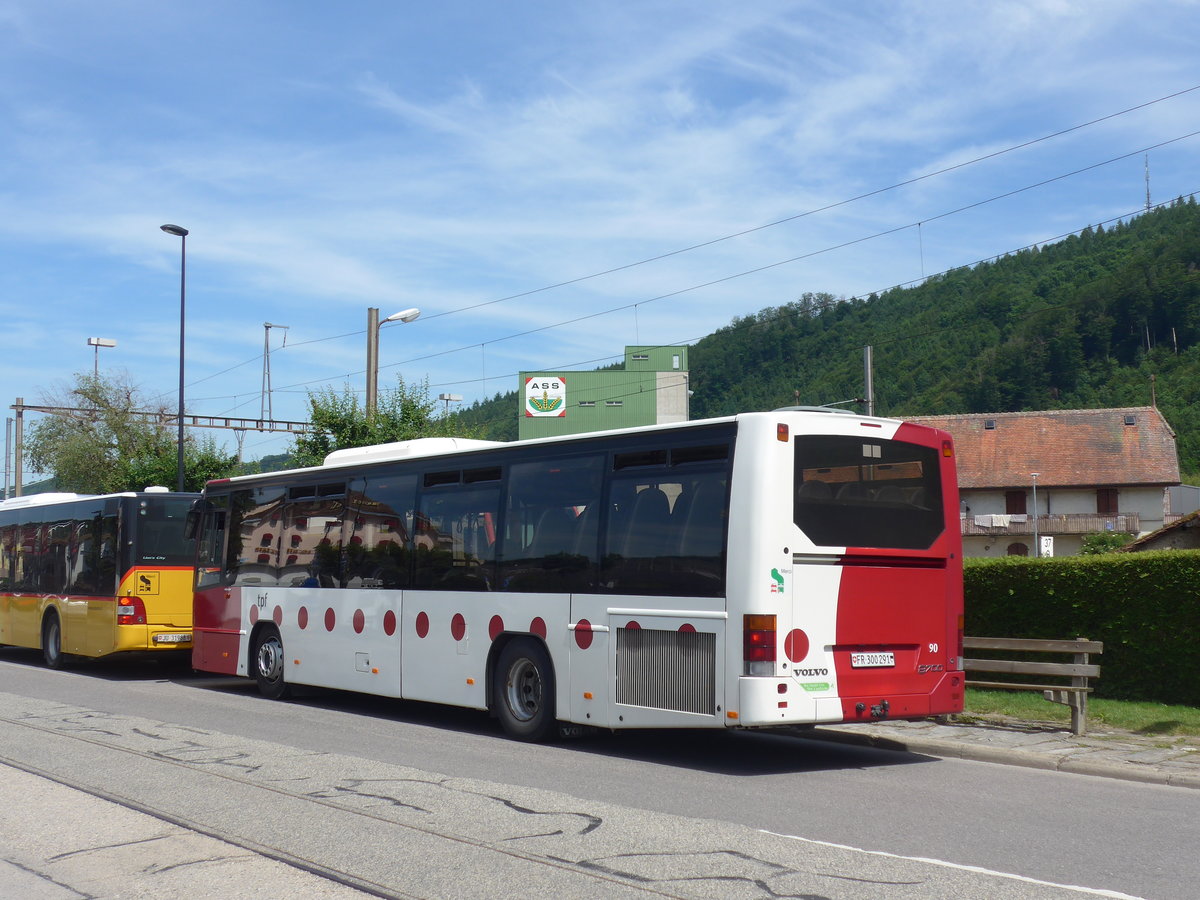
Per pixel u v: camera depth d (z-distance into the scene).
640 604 10.88
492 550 12.74
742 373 88.56
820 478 10.38
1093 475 73.31
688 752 11.48
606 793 8.99
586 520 11.63
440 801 8.51
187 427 45.88
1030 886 6.17
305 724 13.40
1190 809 8.44
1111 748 10.90
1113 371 116.00
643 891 6.07
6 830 7.70
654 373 75.06
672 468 10.85
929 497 11.11
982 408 102.38
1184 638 12.80
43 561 22.36
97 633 19.94
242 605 17.05
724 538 10.22
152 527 19.62
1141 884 6.25
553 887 6.16
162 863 6.77
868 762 10.85
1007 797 8.91
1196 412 112.00
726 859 6.75
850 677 10.30
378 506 14.61
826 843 7.19
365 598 14.58
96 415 54.69
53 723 13.20
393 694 13.96
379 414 29.56
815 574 10.20
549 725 11.85
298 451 29.73
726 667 10.02
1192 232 121.19
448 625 13.21
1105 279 118.44
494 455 12.95
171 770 9.92
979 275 113.00
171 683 18.86
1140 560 13.20
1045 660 13.81
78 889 6.27
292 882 6.32
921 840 7.31
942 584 11.05
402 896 6.03
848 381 79.56
